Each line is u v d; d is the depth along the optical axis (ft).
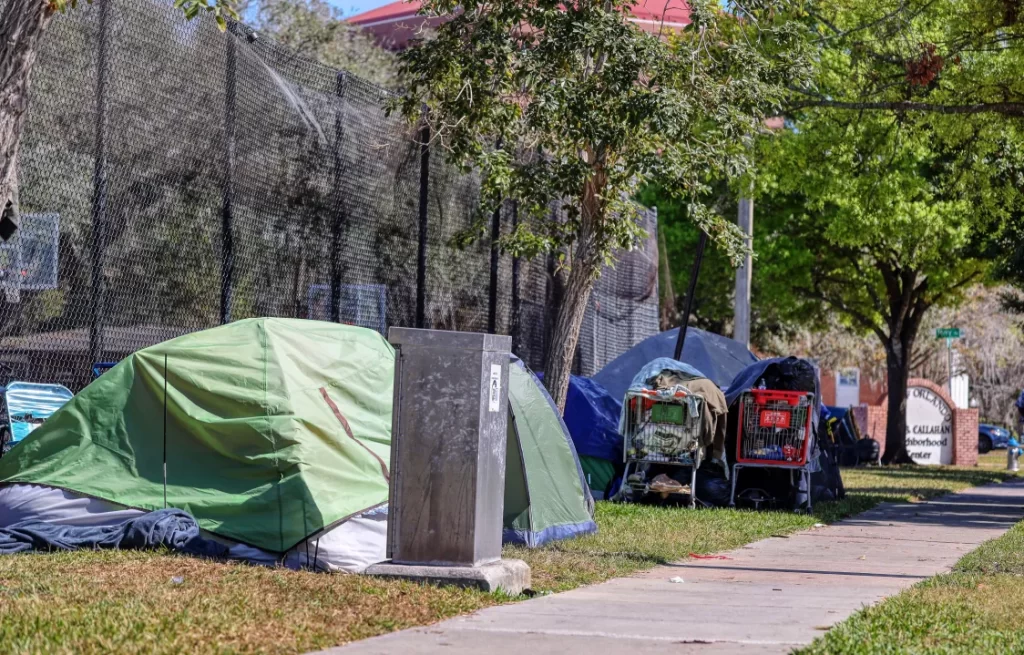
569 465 54.13
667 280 128.67
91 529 40.01
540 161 65.62
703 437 69.31
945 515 73.36
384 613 30.60
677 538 52.90
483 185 66.13
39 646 24.86
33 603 29.07
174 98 53.11
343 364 45.03
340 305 63.77
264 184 58.29
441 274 74.38
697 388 69.46
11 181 34.63
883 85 87.40
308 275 61.46
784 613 33.19
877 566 46.39
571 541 50.26
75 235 49.14
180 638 25.90
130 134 51.01
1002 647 28.53
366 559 38.47
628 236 64.18
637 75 60.39
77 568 35.04
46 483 41.37
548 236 70.18
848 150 100.32
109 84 49.93
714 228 65.31
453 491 35.65
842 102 77.87
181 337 43.75
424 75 64.64
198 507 40.27
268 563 38.63
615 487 74.18
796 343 236.63
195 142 54.24
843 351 243.81
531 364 87.92
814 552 50.70
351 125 65.05
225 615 28.60
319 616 29.55
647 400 69.97
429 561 35.63
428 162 72.28
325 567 38.24
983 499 90.74
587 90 60.70
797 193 149.38
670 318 138.31
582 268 64.90
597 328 103.30
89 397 42.73
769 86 65.92
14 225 34.96
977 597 36.76
